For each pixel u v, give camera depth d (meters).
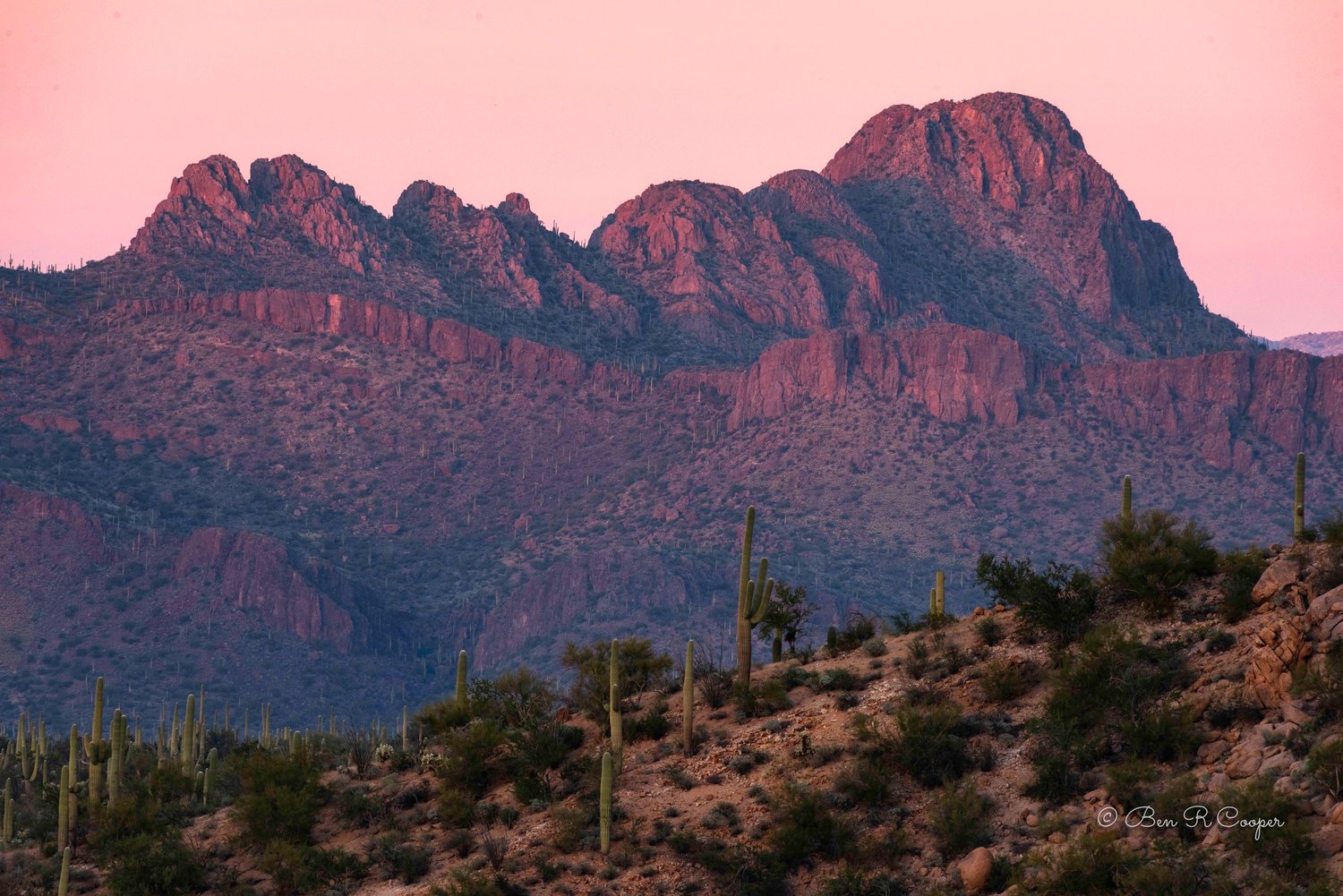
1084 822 76.00
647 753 106.25
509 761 109.94
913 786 87.06
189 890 108.81
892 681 104.56
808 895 80.12
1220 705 80.69
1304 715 74.94
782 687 109.31
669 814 93.38
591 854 90.81
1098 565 107.69
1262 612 90.12
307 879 101.12
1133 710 84.06
